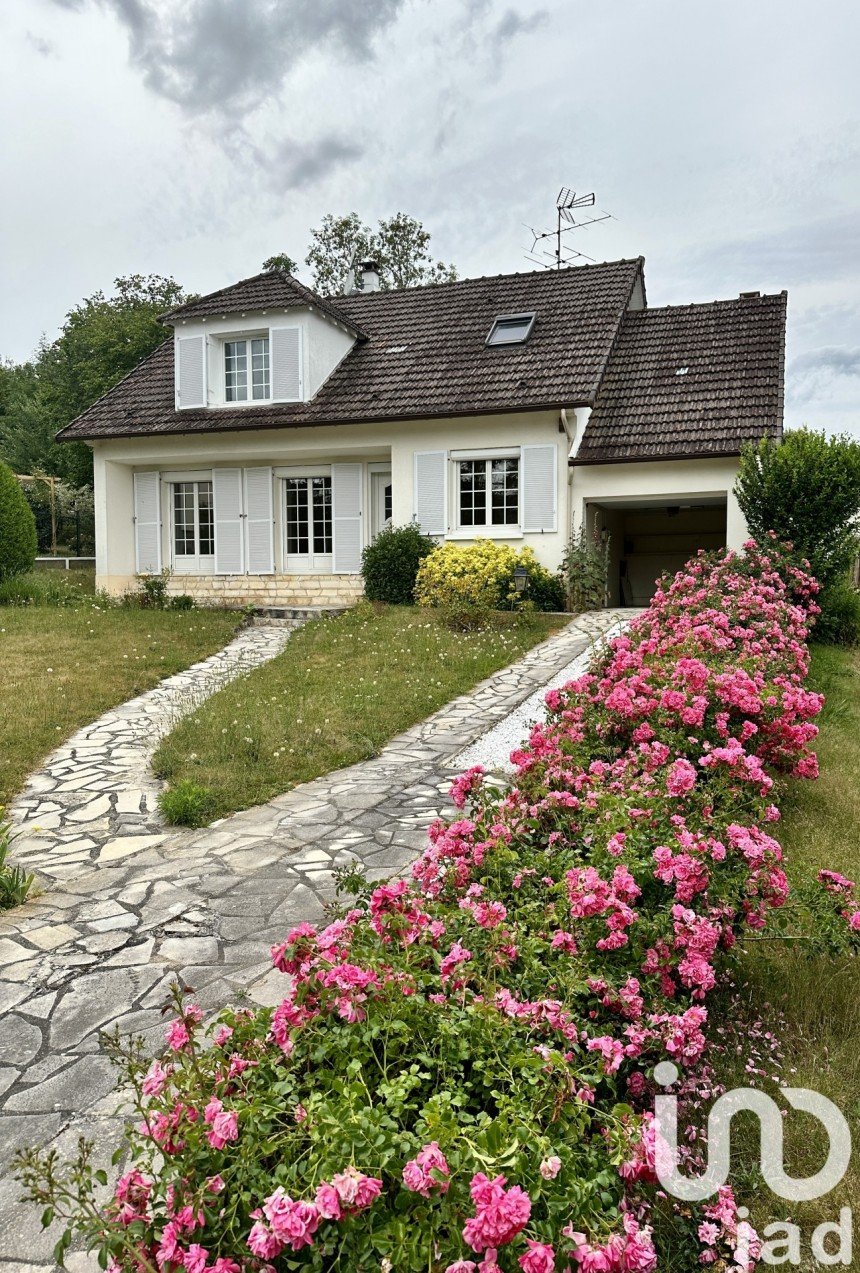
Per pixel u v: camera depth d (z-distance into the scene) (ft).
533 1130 5.14
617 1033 7.55
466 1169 4.78
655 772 12.09
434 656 34.78
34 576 59.62
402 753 23.56
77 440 57.47
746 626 26.11
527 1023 6.60
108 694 30.89
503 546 47.80
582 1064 6.70
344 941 7.31
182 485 60.23
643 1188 6.92
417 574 47.88
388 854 15.87
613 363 53.62
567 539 48.03
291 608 50.44
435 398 49.90
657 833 9.70
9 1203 7.47
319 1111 5.15
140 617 47.24
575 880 8.38
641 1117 5.95
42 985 11.45
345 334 58.18
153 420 56.75
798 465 36.96
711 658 19.31
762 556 34.55
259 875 15.19
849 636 38.14
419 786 20.39
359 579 54.85
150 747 24.95
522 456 48.34
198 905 13.99
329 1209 4.49
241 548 57.31
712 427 45.96
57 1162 7.84
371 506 55.93
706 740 14.65
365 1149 4.92
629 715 14.78
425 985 6.89
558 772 11.99
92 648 38.06
